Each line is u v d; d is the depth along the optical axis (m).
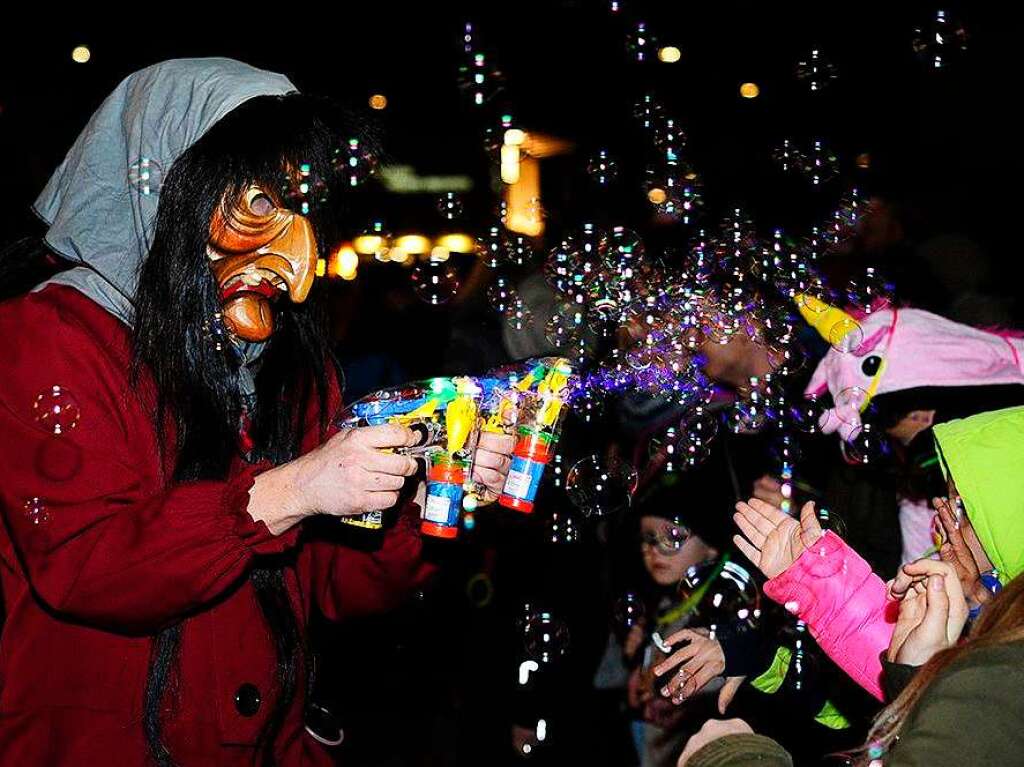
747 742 1.66
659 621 2.92
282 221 1.73
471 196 5.26
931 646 1.63
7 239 4.36
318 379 1.93
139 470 1.71
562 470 2.86
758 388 2.73
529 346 3.45
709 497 2.76
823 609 1.91
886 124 5.11
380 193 4.79
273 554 1.68
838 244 3.75
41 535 1.62
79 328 1.69
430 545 1.95
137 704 1.68
